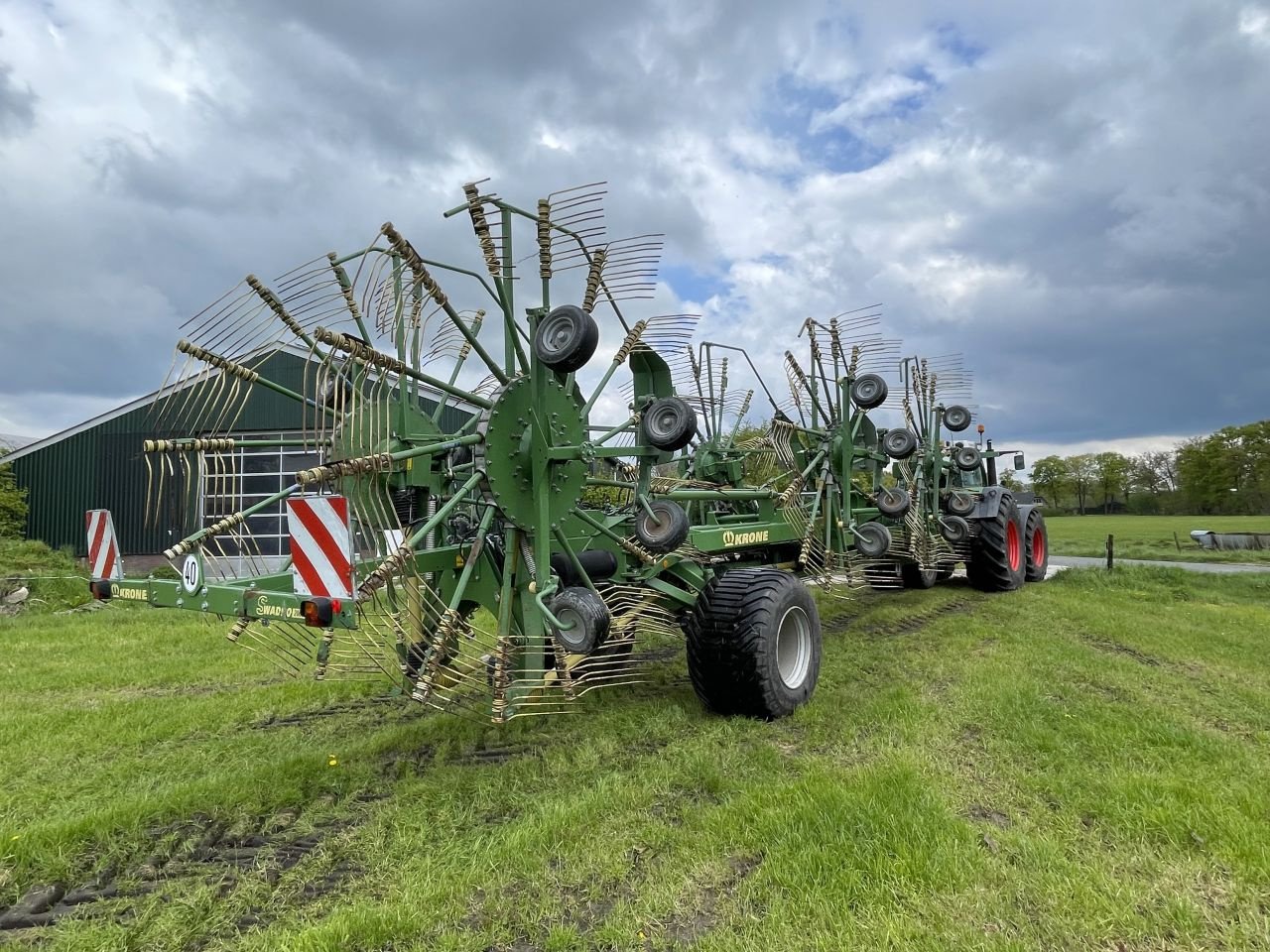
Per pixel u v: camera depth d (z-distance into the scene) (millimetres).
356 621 3180
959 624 7590
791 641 4797
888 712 4539
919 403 9398
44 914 2639
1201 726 4398
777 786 3402
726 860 2855
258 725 4676
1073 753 3896
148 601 3818
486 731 4367
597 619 3715
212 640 7250
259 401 12477
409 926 2453
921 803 3154
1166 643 6801
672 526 4516
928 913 2453
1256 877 2689
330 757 3973
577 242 4266
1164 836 3008
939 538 9375
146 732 4449
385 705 5062
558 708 4789
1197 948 2320
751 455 7742
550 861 2875
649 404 5207
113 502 16172
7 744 4270
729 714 4602
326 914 2572
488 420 3859
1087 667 5719
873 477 8008
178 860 2982
